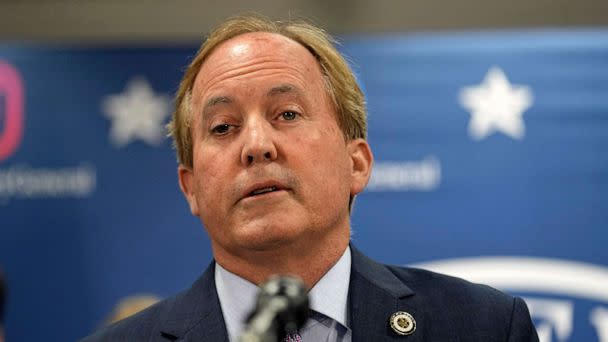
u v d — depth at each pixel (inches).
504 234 315.6
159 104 332.8
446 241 316.5
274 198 144.2
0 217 329.7
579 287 311.4
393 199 319.6
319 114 153.9
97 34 350.9
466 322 148.6
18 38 350.6
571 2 338.3
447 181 318.7
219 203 148.3
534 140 318.7
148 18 351.6
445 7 342.3
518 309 153.6
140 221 327.6
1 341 275.0
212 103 151.7
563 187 316.2
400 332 144.9
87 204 328.8
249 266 150.7
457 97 322.7
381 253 317.4
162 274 325.7
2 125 333.1
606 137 317.7
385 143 321.7
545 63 323.0
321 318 148.7
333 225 151.0
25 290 326.3
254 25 165.2
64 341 324.5
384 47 327.6
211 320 149.9
